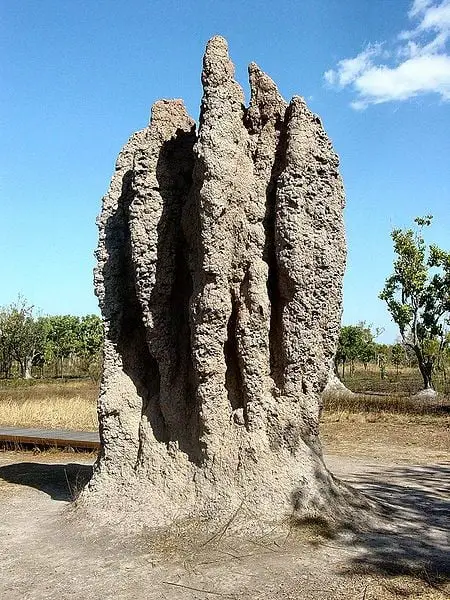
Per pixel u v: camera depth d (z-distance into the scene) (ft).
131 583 15.96
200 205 20.01
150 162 22.02
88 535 19.66
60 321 157.58
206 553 17.63
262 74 22.95
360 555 17.29
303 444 20.95
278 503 19.44
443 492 26.84
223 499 19.62
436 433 47.34
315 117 21.83
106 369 23.04
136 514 20.21
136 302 23.61
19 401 66.80
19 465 34.01
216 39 21.11
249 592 15.07
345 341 130.21
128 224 23.48
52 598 15.31
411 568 16.42
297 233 20.39
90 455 37.86
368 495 23.90
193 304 20.42
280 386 21.01
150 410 22.25
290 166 20.74
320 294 21.03
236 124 21.25
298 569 16.33
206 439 20.24
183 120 23.85
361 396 71.97
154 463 21.20
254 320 20.34
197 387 20.53
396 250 86.38
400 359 141.69
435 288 84.53
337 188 21.84
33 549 18.88
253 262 20.52
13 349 140.67
